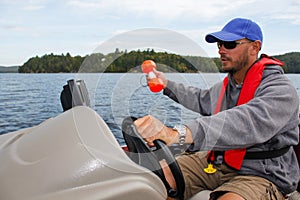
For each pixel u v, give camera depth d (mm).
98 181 1000
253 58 1818
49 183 991
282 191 1723
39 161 1074
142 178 1045
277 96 1587
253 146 1667
